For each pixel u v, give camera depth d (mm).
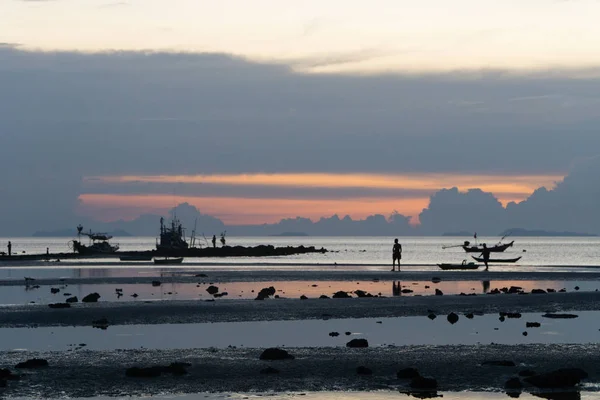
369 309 48344
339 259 159875
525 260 161875
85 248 174250
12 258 154250
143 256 161375
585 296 55094
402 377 27688
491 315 46281
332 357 31328
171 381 27234
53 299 57531
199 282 75312
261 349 33281
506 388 26328
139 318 44375
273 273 88312
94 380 27250
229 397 25109
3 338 37344
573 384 26453
